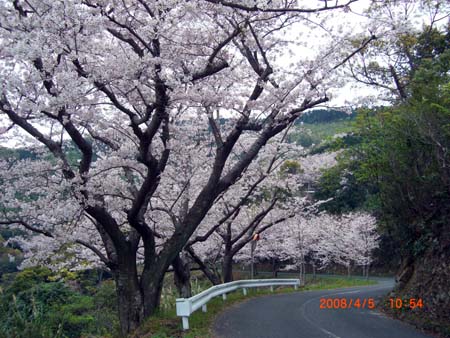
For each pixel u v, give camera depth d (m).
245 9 9.72
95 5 10.31
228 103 12.20
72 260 17.91
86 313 20.08
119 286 12.05
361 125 18.62
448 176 12.88
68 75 9.23
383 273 41.09
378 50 19.17
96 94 11.13
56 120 11.13
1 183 12.48
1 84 8.73
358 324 11.16
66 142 13.91
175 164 16.61
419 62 20.72
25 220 12.72
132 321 11.77
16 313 13.98
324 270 47.81
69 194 11.91
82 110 11.03
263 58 12.35
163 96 10.29
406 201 15.24
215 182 12.54
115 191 12.52
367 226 36.41
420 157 14.28
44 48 9.02
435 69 16.89
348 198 42.12
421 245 14.49
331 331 10.05
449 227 13.29
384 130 16.34
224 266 20.73
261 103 12.12
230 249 20.94
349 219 39.09
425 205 14.48
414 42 19.36
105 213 11.52
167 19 10.07
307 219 36.25
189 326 10.45
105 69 10.23
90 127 12.48
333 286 27.23
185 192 16.45
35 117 10.62
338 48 11.91
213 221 19.70
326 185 39.78
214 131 13.05
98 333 16.83
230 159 19.50
